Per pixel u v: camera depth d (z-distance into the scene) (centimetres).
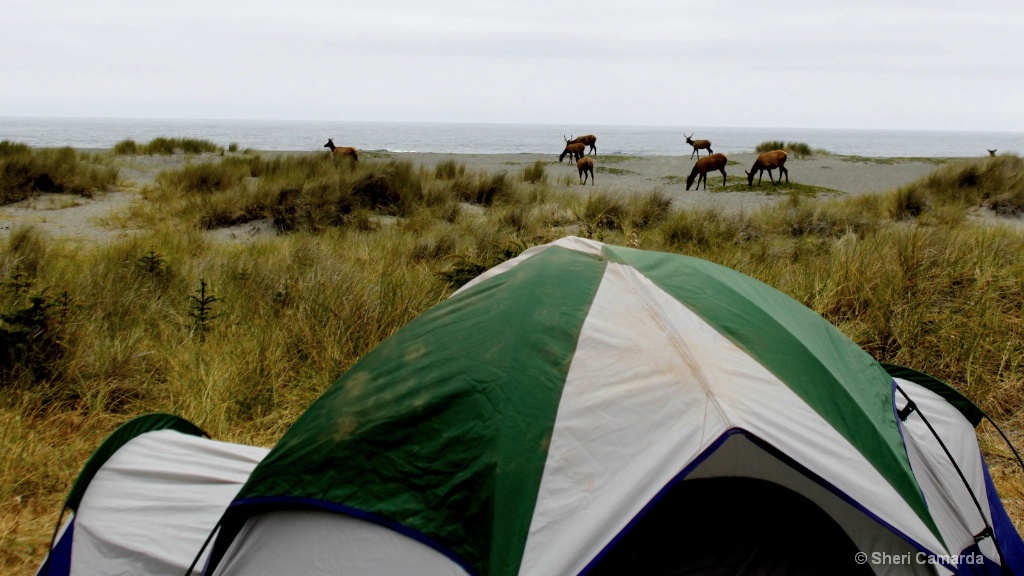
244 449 298
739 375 223
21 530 296
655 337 233
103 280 607
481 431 207
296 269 639
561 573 179
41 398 404
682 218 955
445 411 215
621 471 196
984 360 447
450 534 194
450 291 573
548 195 1373
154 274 647
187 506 261
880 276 557
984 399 411
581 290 255
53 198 1220
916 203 1129
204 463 287
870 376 277
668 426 204
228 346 469
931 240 661
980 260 563
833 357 265
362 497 207
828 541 254
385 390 230
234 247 862
